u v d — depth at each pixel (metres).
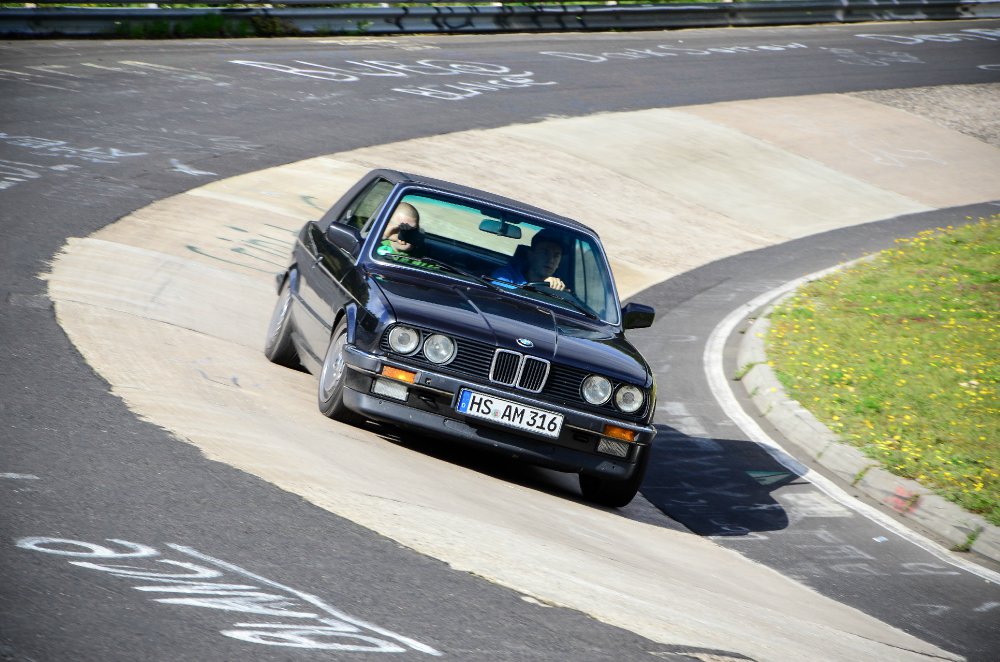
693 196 71.44
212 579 13.96
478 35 112.81
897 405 36.75
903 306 51.09
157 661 11.38
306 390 27.98
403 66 91.25
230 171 56.12
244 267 41.22
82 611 12.33
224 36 96.19
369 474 20.80
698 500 28.31
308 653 12.15
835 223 72.00
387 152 65.38
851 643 17.83
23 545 14.00
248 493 17.81
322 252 29.11
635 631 15.05
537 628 14.37
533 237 27.97
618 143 77.38
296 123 68.88
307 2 101.12
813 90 103.75
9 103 62.72
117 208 45.50
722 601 18.47
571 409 23.58
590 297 27.47
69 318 28.84
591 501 25.94
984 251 62.06
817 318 48.94
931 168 86.88
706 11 132.38
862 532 27.50
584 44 112.69
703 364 42.91
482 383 23.36
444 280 26.22
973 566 26.19
